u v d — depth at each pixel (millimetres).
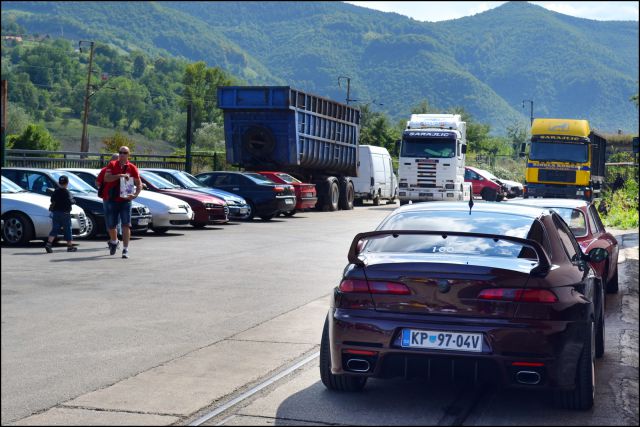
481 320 6543
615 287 14266
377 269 6816
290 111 35469
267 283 14109
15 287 13102
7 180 20656
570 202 13641
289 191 31438
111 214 17500
